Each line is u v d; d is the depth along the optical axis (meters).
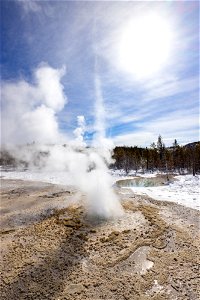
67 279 10.43
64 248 13.48
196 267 11.03
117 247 13.34
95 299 9.08
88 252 12.88
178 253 12.44
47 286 9.99
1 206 24.92
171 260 11.76
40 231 16.42
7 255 12.91
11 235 16.03
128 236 14.79
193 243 13.51
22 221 19.33
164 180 50.44
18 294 9.55
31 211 22.28
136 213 19.62
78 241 14.34
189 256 12.05
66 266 11.52
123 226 16.62
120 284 9.96
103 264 11.59
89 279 10.38
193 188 31.97
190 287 9.58
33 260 12.21
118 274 10.73
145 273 10.73
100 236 14.97
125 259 12.04
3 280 10.55
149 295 9.19
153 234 14.95
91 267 11.38
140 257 12.21
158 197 26.78
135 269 11.11
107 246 13.50
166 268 11.05
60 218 19.33
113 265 11.48
